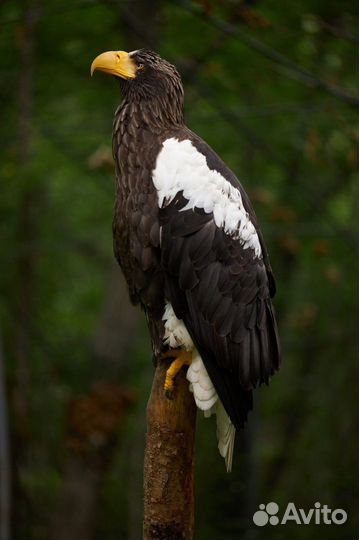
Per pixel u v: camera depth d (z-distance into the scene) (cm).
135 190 667
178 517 618
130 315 1474
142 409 1770
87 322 1762
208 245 658
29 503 1396
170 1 1068
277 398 1808
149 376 1772
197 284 656
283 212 1381
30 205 1534
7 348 1481
